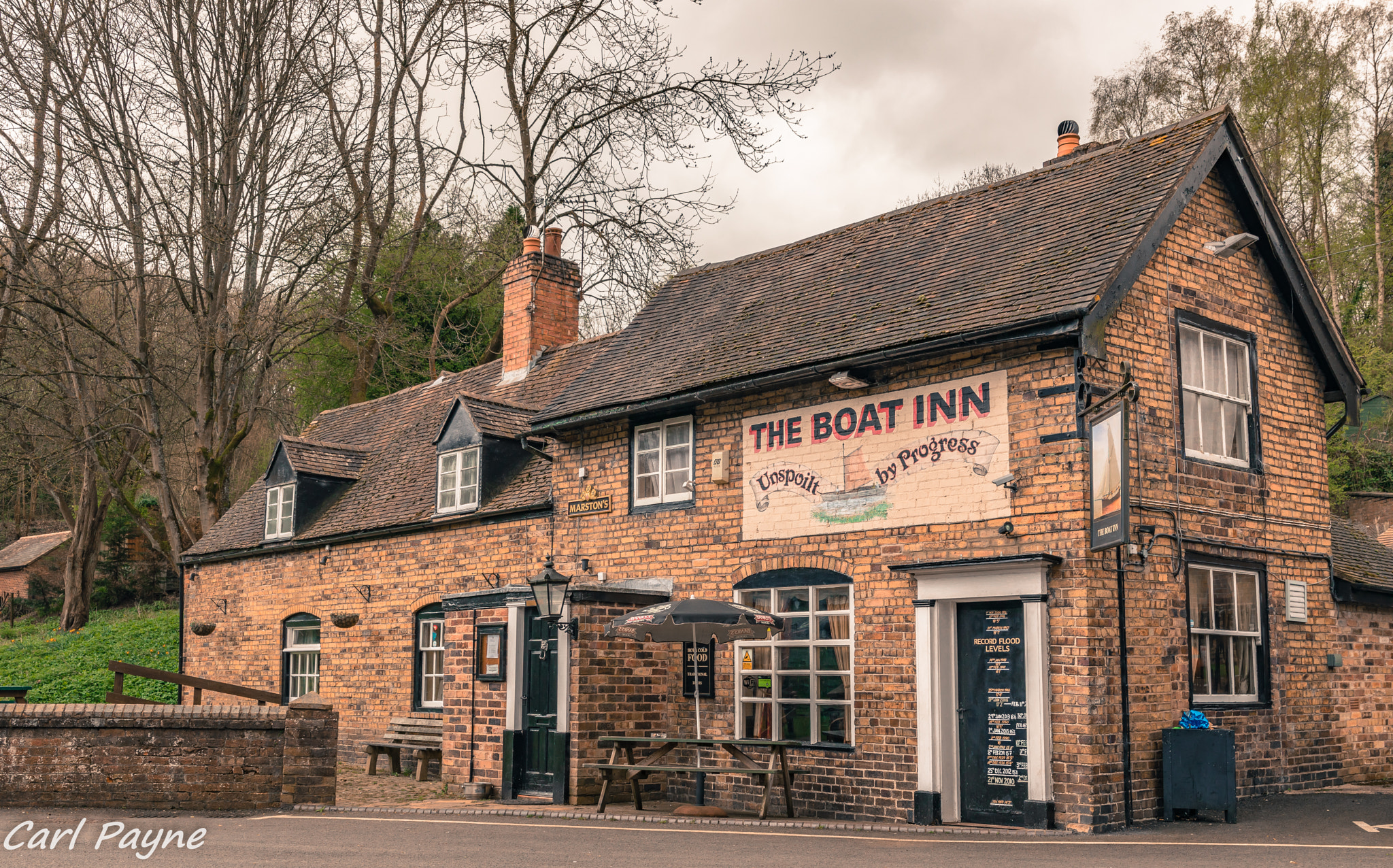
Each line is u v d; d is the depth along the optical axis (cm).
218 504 2788
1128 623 1038
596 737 1283
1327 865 773
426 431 2111
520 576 1606
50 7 2547
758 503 1295
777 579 1266
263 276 2809
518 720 1346
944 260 1297
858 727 1163
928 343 1098
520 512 1602
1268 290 1298
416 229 3081
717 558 1333
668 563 1391
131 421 3422
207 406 2809
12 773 1198
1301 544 1282
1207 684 1135
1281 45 3041
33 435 3212
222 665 2288
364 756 1847
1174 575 1101
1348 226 3038
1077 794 984
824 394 1244
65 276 2738
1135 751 1023
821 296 1401
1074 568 1008
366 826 1073
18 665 2939
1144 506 1077
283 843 950
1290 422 1298
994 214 1347
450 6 2927
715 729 1322
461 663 1445
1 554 4903
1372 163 3030
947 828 1035
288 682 2095
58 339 2966
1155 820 1032
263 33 2683
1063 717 1003
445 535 1758
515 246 3316
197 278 2822
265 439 4400
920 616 1112
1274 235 1273
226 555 2288
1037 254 1170
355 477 2173
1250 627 1200
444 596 1491
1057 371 1041
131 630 3222
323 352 3466
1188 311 1179
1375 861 787
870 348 1148
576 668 1280
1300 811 1077
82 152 2586
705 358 1409
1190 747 1028
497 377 2133
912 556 1135
